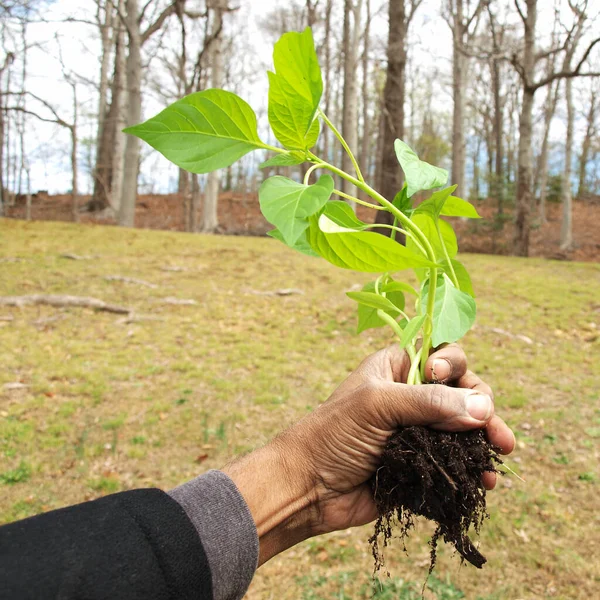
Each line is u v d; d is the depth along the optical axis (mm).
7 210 22906
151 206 25688
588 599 2613
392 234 1094
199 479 876
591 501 3393
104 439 4062
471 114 31938
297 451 1082
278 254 11281
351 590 2684
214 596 761
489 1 13359
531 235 21766
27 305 7258
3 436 4023
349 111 17703
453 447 1113
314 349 6117
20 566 622
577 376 5344
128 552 684
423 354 1215
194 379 5219
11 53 17422
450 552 2967
